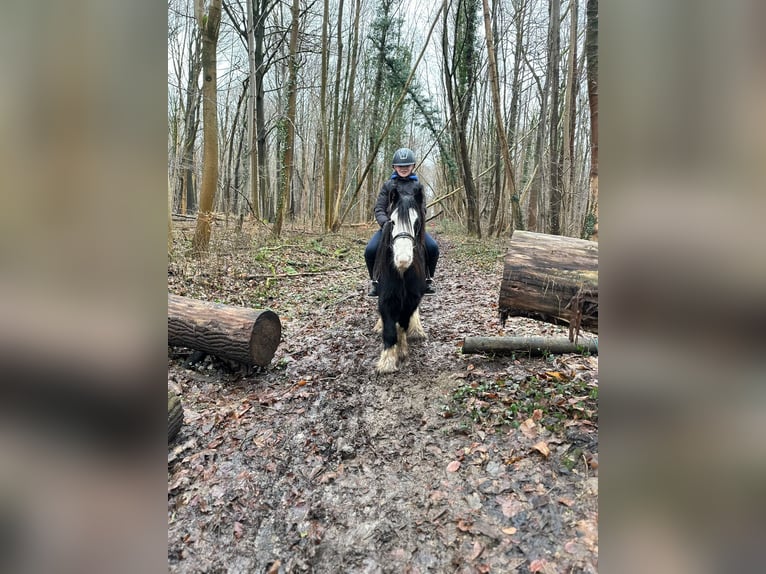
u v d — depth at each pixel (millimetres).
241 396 4117
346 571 2326
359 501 2746
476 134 21938
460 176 18109
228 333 4266
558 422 3070
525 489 2578
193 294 6652
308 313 6438
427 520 2531
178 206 17516
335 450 3234
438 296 7176
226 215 11148
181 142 18266
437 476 2840
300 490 2883
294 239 12609
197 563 2443
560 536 2244
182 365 4684
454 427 3270
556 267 3211
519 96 17828
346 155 17078
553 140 11945
